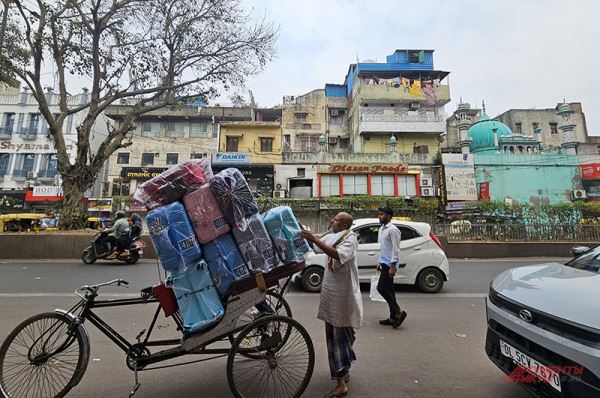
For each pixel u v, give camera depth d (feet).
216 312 9.14
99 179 98.48
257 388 10.11
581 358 6.97
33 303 19.71
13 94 97.71
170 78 49.37
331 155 85.35
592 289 8.36
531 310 8.34
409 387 10.34
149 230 9.00
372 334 15.16
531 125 115.55
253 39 49.24
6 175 93.30
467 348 13.53
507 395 9.88
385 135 98.12
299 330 9.82
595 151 105.70
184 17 46.75
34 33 41.47
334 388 10.25
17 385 9.54
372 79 105.40
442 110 102.68
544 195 82.69
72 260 38.22
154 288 9.52
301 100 114.73
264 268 9.64
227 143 90.63
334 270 10.29
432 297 22.56
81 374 9.21
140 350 9.78
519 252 44.62
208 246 9.41
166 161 100.73
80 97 97.35
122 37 46.26
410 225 25.11
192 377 10.93
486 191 79.71
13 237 38.63
